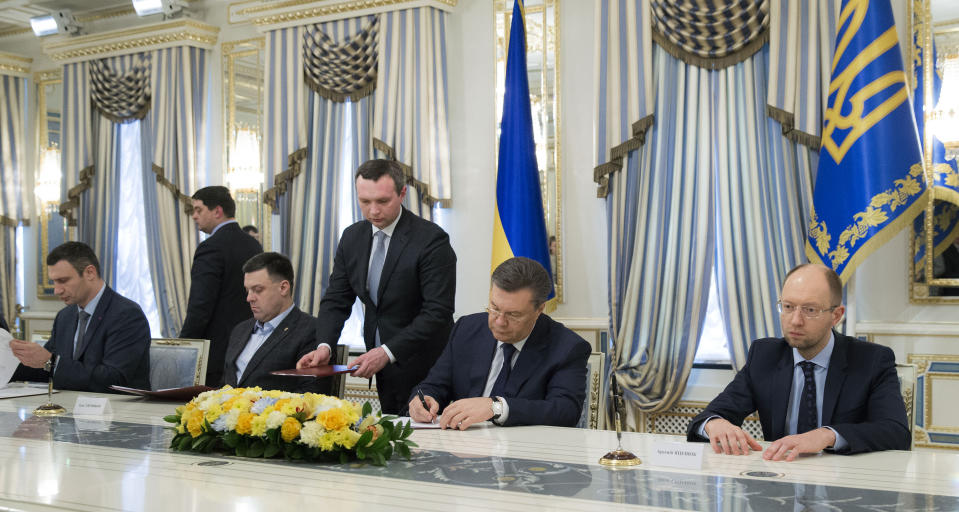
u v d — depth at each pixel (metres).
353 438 2.00
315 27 6.45
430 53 6.07
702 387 5.48
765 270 5.18
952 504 1.65
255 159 7.00
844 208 4.45
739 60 5.26
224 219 4.97
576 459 2.10
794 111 5.05
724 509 1.60
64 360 3.62
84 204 7.61
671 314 5.40
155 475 1.89
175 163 7.05
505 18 6.08
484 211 6.11
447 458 2.11
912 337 4.93
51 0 7.34
